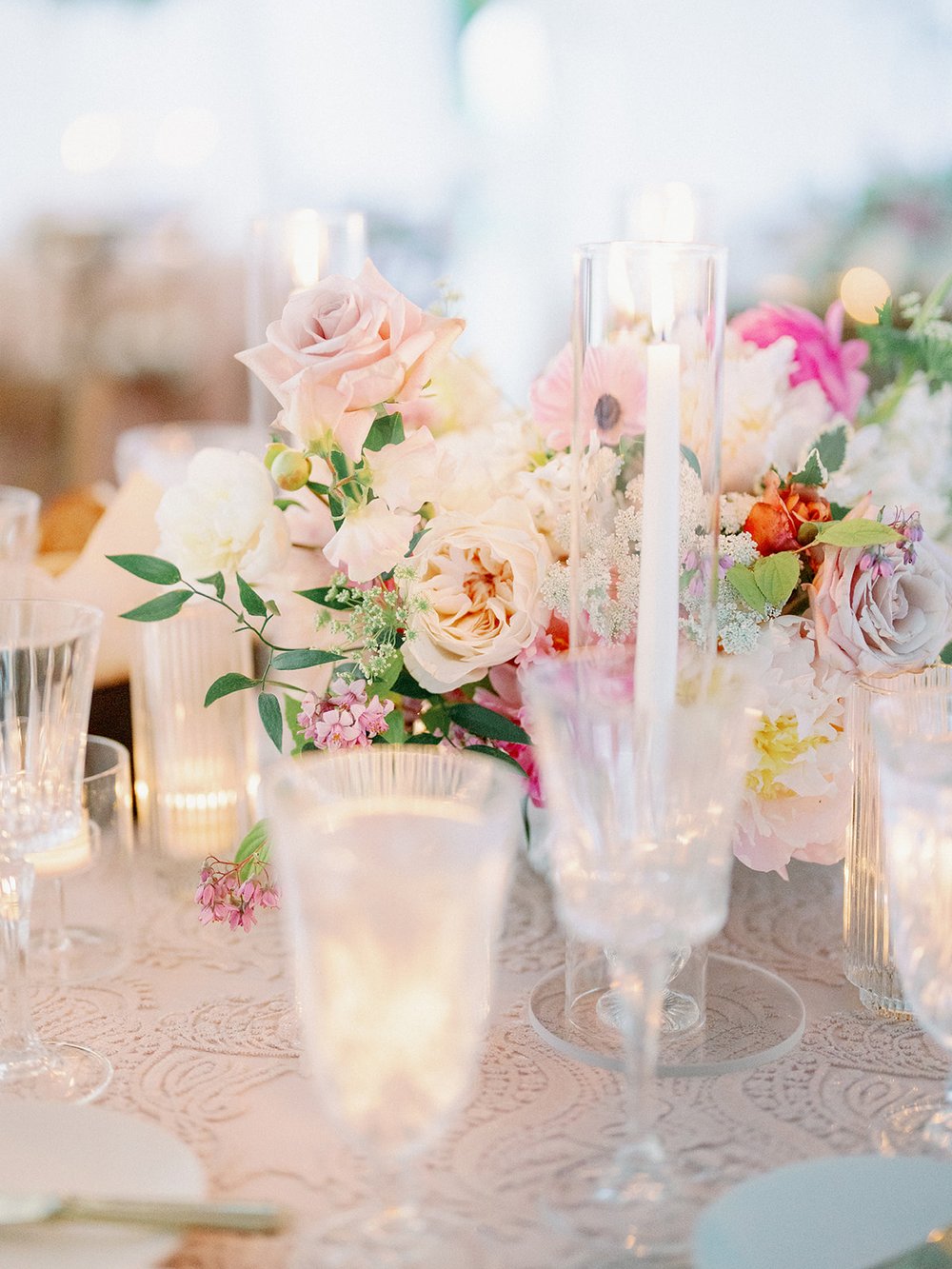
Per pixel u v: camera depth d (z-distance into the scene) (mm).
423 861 509
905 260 2809
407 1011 498
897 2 2865
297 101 3164
